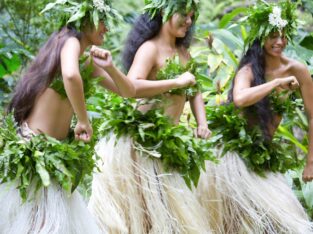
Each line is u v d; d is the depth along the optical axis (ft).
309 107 15.16
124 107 13.70
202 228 13.92
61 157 11.14
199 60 21.13
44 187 11.18
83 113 11.17
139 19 14.24
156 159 13.74
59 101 11.44
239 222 14.93
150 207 13.55
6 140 11.02
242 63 15.07
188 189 13.97
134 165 13.65
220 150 15.12
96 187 13.83
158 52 13.98
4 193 11.12
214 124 15.30
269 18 14.52
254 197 14.66
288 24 14.89
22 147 10.95
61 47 11.21
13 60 20.42
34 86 11.32
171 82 13.37
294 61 15.10
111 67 11.64
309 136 15.19
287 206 14.74
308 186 17.16
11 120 11.12
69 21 11.28
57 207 11.16
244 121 15.10
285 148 15.52
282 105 15.19
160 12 14.02
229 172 14.85
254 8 14.87
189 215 13.73
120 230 13.62
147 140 13.70
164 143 13.56
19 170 10.87
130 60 14.28
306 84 15.07
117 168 13.65
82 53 11.68
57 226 11.02
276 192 14.85
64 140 11.75
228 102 15.66
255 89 14.35
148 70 13.75
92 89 11.83
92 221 11.87
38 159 10.94
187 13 13.89
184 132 13.73
